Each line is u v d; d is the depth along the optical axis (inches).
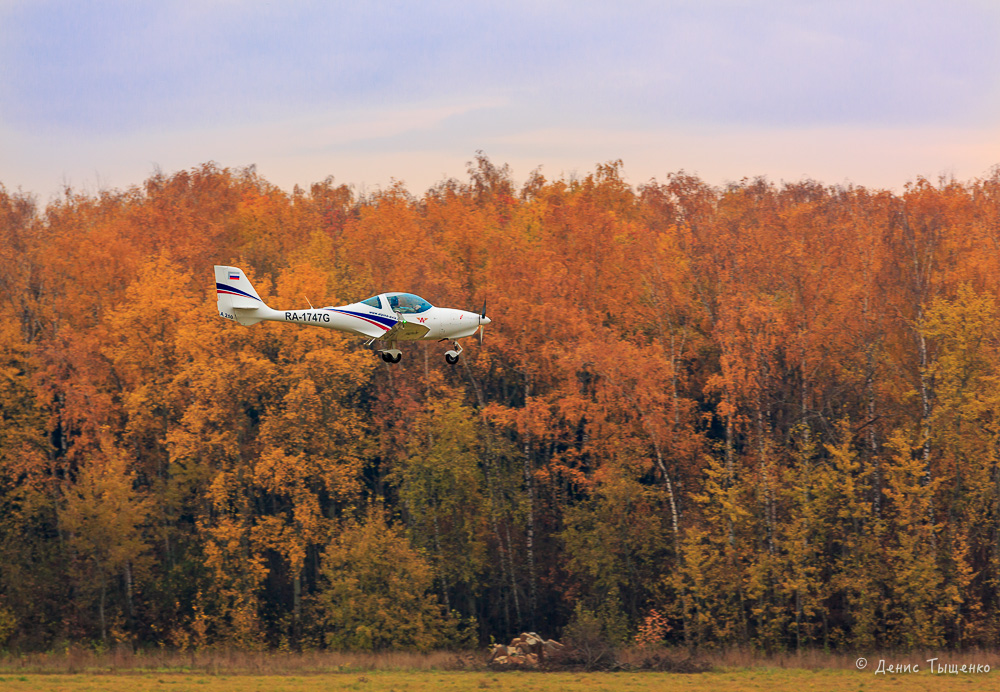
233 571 1649.9
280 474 1616.6
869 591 1514.5
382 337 1031.0
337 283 1991.9
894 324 1881.2
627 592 1657.2
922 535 1519.4
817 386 1852.9
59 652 1498.5
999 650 1448.1
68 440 1898.4
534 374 1862.7
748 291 1829.5
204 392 1656.0
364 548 1587.1
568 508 1722.4
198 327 1724.9
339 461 1745.8
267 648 1590.8
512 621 1724.9
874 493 1632.6
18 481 1876.2
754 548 1579.7
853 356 1822.1
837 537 1609.3
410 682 1095.6
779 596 1534.2
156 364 1759.4
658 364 1662.2
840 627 1572.3
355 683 1070.4
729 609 1531.7
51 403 1812.3
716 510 1560.0
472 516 1744.6
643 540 1654.8
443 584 1685.5
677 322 1930.4
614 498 1637.6
